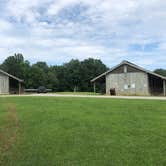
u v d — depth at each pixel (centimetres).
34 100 2209
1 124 1013
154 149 680
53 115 1206
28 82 7306
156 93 3975
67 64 8400
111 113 1269
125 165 575
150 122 1021
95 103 1823
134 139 773
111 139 777
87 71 7888
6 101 2136
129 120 1066
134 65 3922
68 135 829
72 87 7850
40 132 874
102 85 5638
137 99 2295
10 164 596
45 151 678
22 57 8150
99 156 634
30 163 599
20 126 976
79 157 630
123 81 4006
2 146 727
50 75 7781
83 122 1024
